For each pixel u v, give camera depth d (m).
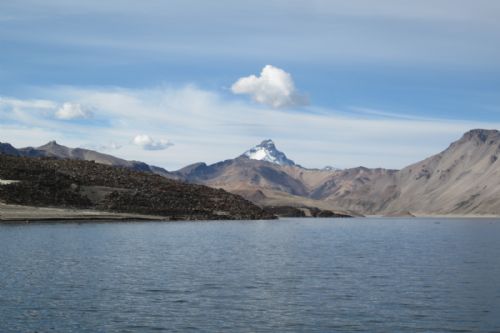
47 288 55.31
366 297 54.16
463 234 191.00
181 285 59.53
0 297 50.47
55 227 149.62
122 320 43.44
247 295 54.50
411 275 70.25
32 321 42.47
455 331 41.97
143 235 134.62
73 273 65.56
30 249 90.62
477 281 65.06
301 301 51.88
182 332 40.62
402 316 46.28
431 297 54.38
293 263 83.00
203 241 124.31
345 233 187.00
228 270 72.94
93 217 191.38
